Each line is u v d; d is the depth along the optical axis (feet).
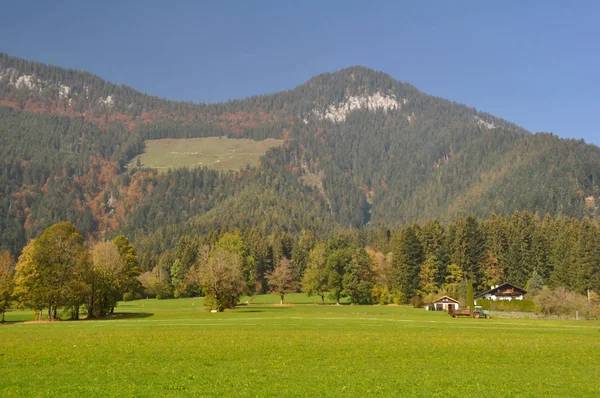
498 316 334.24
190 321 257.34
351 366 122.93
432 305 406.21
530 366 126.93
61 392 95.66
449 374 115.14
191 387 99.60
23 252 302.66
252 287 501.15
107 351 144.36
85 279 294.87
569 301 326.44
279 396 94.02
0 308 281.13
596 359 139.23
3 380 105.40
